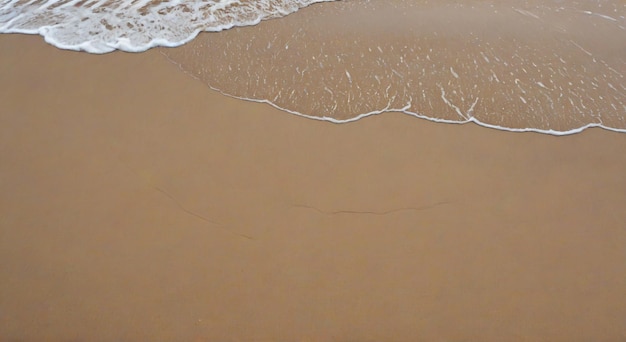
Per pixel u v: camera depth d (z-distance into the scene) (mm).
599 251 2393
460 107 3062
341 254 2387
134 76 3244
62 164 2742
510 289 2270
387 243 2426
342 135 2900
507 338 2127
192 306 2217
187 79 3227
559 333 2139
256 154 2795
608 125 2963
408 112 3029
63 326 2160
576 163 2762
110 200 2586
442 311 2205
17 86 3164
